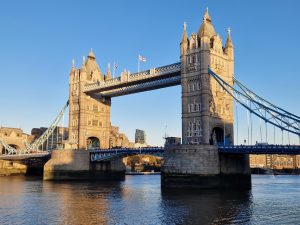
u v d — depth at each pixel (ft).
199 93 268.21
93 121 383.24
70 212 156.87
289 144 218.59
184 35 283.79
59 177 350.43
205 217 143.74
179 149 248.73
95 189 262.06
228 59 287.69
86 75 383.04
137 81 323.16
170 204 177.88
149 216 146.51
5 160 488.02
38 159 456.04
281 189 279.08
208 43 271.08
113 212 156.46
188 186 242.37
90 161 362.53
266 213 153.28
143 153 311.06
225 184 250.98
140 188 273.54
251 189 270.26
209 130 263.29
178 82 304.91
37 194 225.76
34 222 135.85
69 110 389.60
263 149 225.97
